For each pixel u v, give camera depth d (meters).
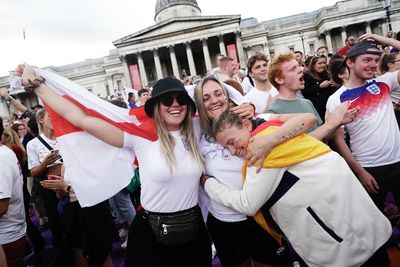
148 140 2.74
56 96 2.73
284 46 55.25
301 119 2.25
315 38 54.53
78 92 2.79
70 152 2.82
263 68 4.70
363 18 49.84
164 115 2.66
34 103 49.38
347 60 3.60
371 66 3.43
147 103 2.64
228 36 48.16
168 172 2.58
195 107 2.78
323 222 2.19
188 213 2.71
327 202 2.18
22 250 3.67
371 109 3.51
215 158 2.72
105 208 3.86
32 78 2.70
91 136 2.83
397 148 3.53
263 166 2.23
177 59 54.06
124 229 5.98
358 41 3.94
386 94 3.57
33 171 4.33
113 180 2.90
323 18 50.25
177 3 61.12
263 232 2.77
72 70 56.22
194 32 46.44
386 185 3.56
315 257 2.29
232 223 2.80
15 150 4.81
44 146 4.67
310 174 2.22
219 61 6.76
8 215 3.51
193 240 2.79
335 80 4.70
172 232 2.63
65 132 2.82
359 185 2.28
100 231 3.70
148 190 2.69
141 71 47.25
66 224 3.84
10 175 3.33
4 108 39.66
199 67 54.62
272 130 2.30
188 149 2.73
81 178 2.82
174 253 2.75
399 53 5.06
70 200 3.76
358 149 3.64
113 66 55.31
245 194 2.31
